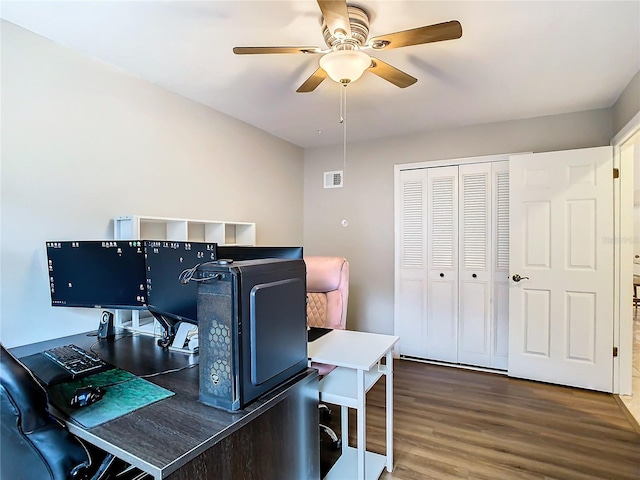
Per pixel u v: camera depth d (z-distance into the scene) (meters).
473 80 2.50
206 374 1.15
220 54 2.15
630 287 2.84
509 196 3.24
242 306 1.11
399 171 3.87
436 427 2.38
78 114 2.13
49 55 2.00
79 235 2.14
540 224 3.09
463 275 3.56
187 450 0.90
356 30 1.75
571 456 2.05
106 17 1.78
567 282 3.01
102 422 1.03
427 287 3.73
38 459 1.02
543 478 1.86
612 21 1.80
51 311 2.00
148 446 0.91
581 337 2.96
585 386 2.95
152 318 2.35
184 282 1.22
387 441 1.93
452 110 3.10
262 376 1.19
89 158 2.19
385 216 3.96
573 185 2.97
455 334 3.60
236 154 3.34
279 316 1.28
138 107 2.46
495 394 2.89
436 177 3.68
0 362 0.95
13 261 1.86
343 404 1.68
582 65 2.28
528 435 2.27
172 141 2.71
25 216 1.91
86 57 2.16
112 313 2.03
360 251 4.10
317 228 4.36
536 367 3.13
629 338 2.84
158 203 2.61
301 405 1.39
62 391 1.24
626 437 2.24
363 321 4.07
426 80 2.50
